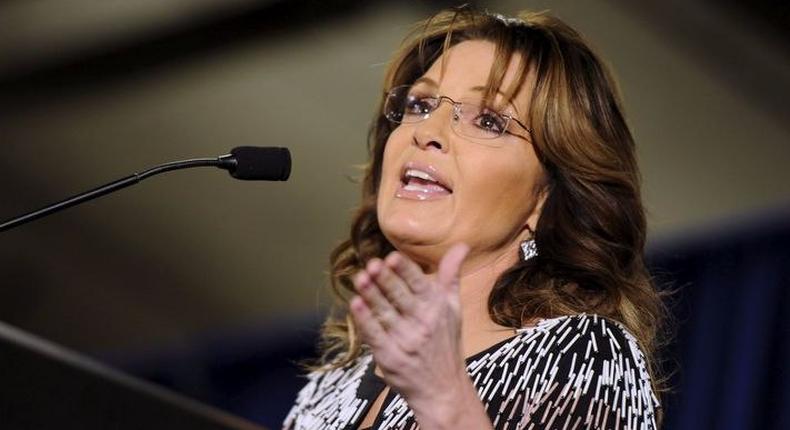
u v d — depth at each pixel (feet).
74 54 52.95
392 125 23.66
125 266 55.21
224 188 51.83
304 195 50.85
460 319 16.29
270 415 52.70
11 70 54.08
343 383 21.91
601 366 19.03
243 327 54.08
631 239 21.29
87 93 53.42
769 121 41.81
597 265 20.80
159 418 16.24
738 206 43.06
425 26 23.06
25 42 53.62
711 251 43.27
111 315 56.08
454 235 20.56
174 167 18.97
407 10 45.52
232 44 50.06
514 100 21.01
